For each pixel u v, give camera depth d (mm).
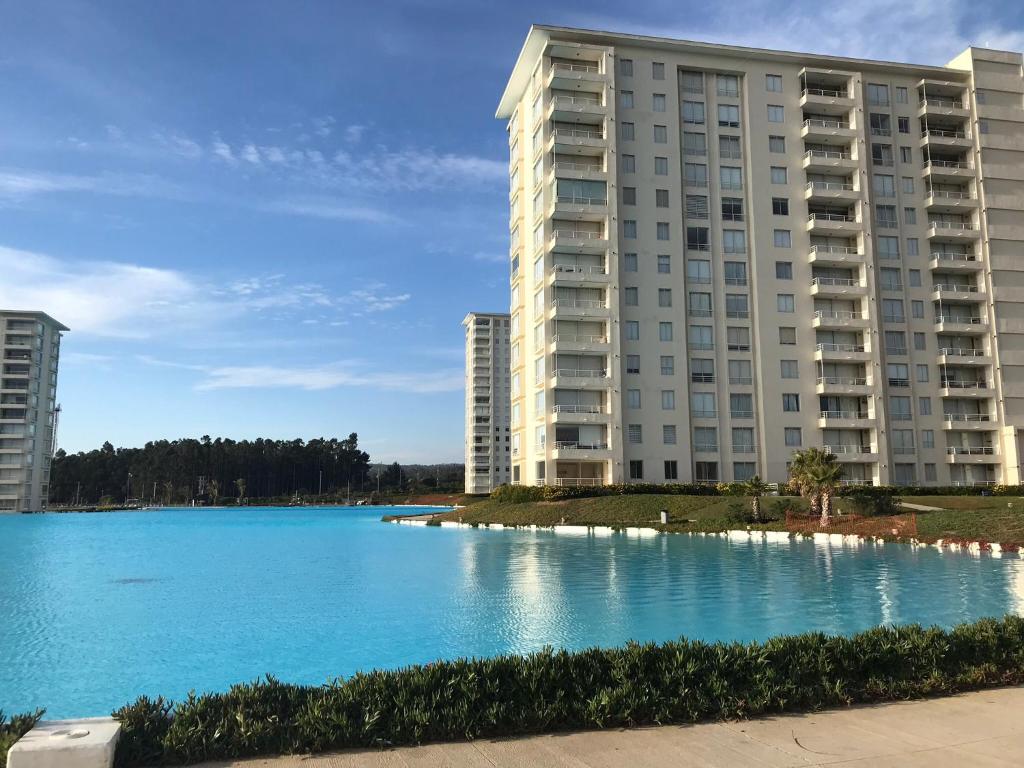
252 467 184875
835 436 64625
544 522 52281
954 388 66000
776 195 66188
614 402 60938
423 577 25500
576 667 8523
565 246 62000
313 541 44469
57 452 195000
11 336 121312
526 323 69125
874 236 67500
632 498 54688
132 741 6805
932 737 7453
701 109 66625
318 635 16141
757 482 44906
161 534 53531
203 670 13469
